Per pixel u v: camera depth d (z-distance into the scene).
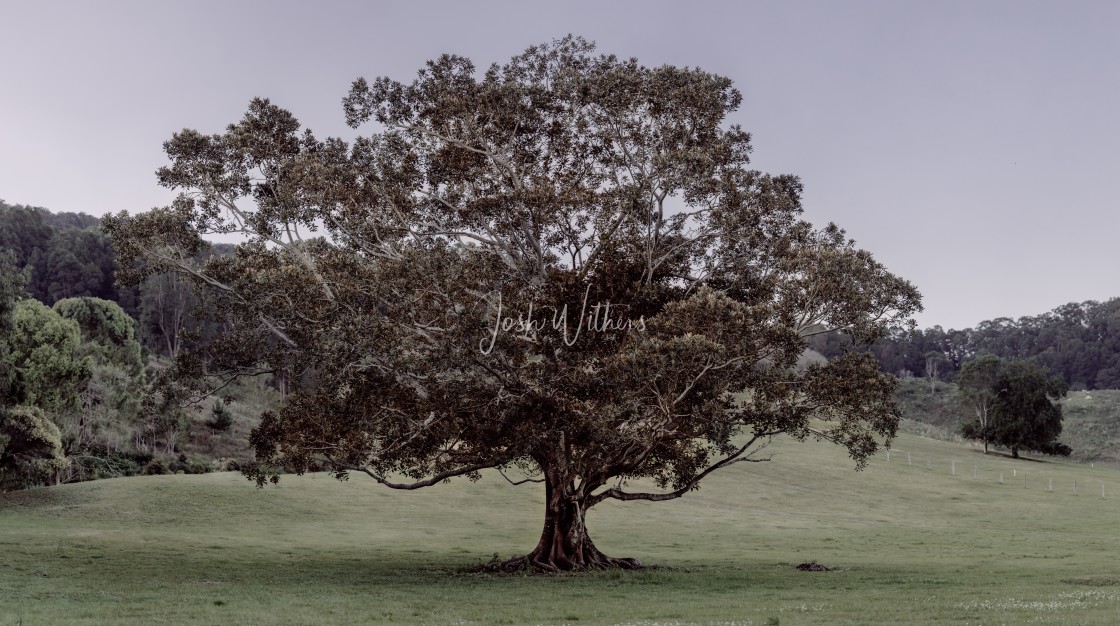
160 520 44.69
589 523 49.75
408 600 23.09
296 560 33.25
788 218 31.67
